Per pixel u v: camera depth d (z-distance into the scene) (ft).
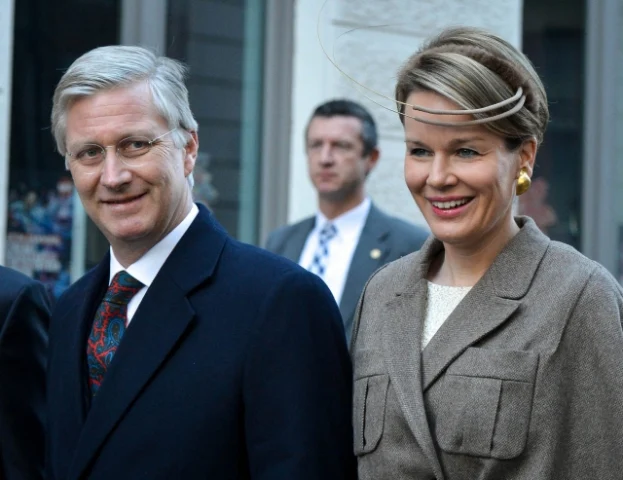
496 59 9.04
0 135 19.80
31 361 11.78
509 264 9.34
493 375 8.82
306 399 9.84
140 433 9.78
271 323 9.92
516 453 8.64
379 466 9.39
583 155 26.94
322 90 22.79
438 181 9.09
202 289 10.25
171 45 21.71
